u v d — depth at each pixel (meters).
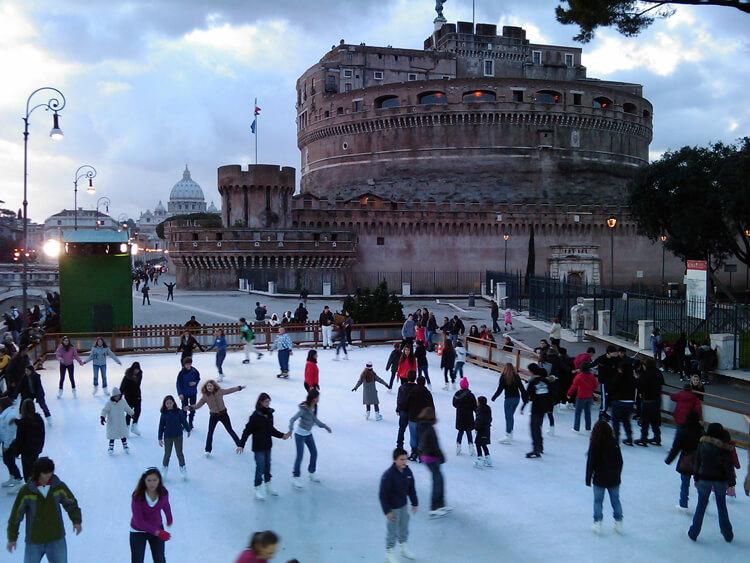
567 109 97.25
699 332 31.06
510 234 86.44
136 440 16.72
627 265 89.75
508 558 10.74
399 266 83.50
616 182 101.19
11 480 13.69
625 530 11.82
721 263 59.75
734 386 24.77
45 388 22.39
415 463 15.20
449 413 19.59
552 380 15.84
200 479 14.16
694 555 10.93
